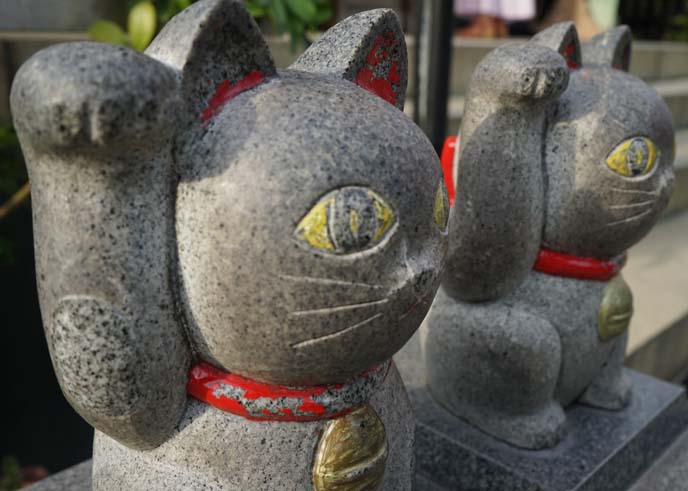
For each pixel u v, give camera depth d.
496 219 1.15
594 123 1.15
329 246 0.70
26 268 2.17
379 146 0.73
